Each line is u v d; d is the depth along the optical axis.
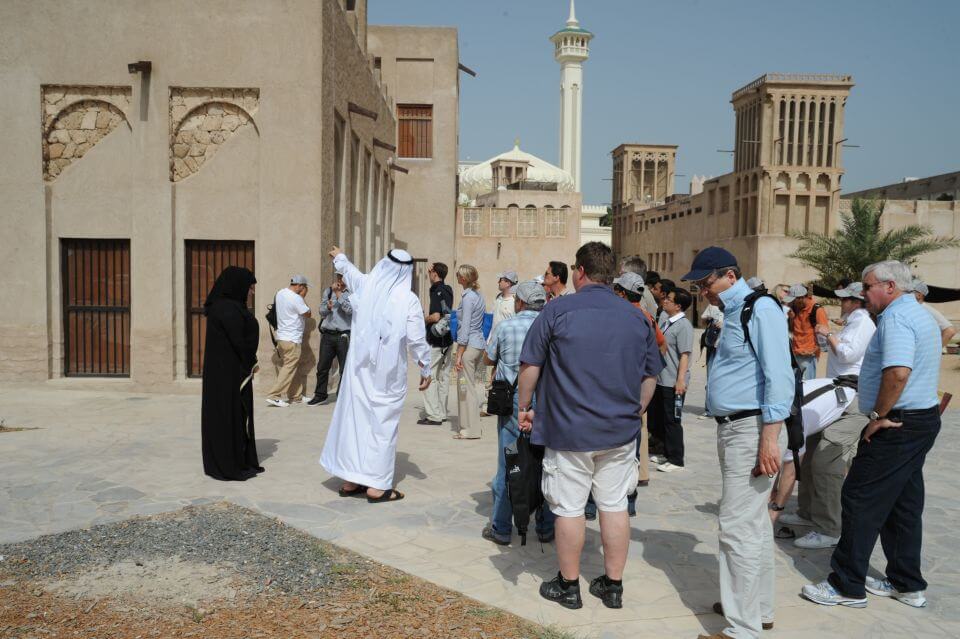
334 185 12.07
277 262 10.88
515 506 4.61
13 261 10.91
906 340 4.23
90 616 3.88
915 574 4.45
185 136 10.94
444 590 4.40
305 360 10.85
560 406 4.12
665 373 7.43
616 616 4.16
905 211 37.94
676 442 7.47
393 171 22.97
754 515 3.96
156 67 10.74
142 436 8.17
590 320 4.09
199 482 6.47
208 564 4.60
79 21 10.73
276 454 7.59
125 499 5.93
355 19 15.11
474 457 7.75
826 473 5.39
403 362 6.14
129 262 11.12
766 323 3.86
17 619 3.82
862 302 5.83
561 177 51.56
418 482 6.74
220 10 10.71
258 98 10.86
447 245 24.36
